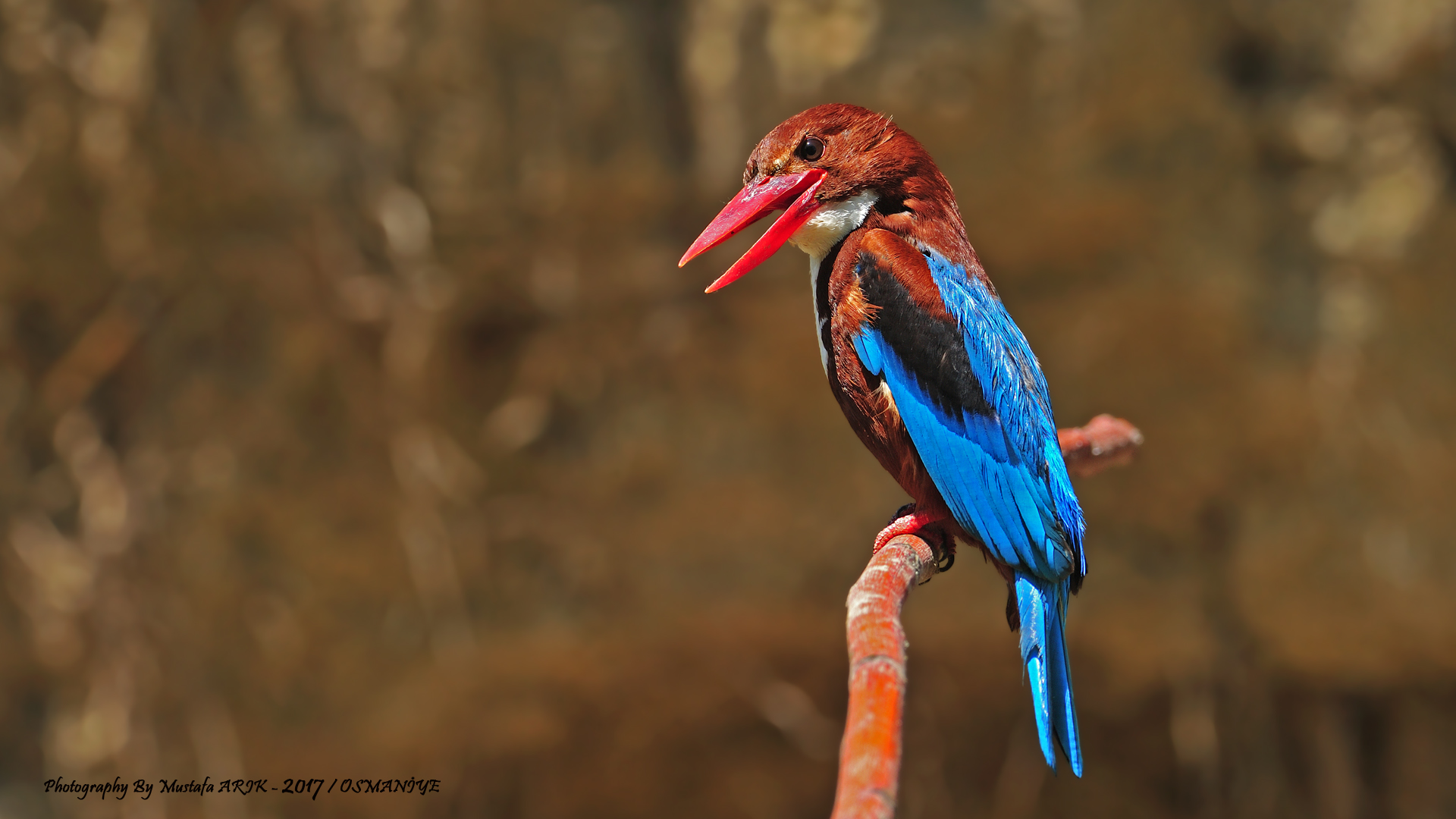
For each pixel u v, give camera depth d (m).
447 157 11.78
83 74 11.60
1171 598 12.66
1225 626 12.77
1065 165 11.40
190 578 12.31
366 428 12.29
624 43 11.68
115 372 12.33
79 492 12.33
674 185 11.80
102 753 12.55
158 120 11.62
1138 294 11.84
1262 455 12.24
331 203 11.91
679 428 12.39
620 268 12.05
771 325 11.97
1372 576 12.04
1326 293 11.79
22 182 11.71
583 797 13.79
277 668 12.52
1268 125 11.69
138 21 11.59
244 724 12.55
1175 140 11.53
